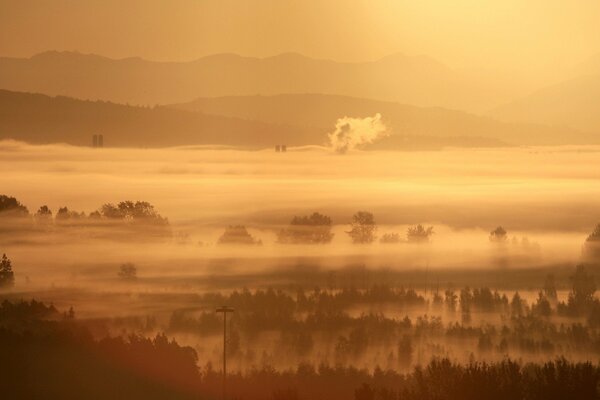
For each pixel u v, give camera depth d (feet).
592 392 589.32
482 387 591.78
